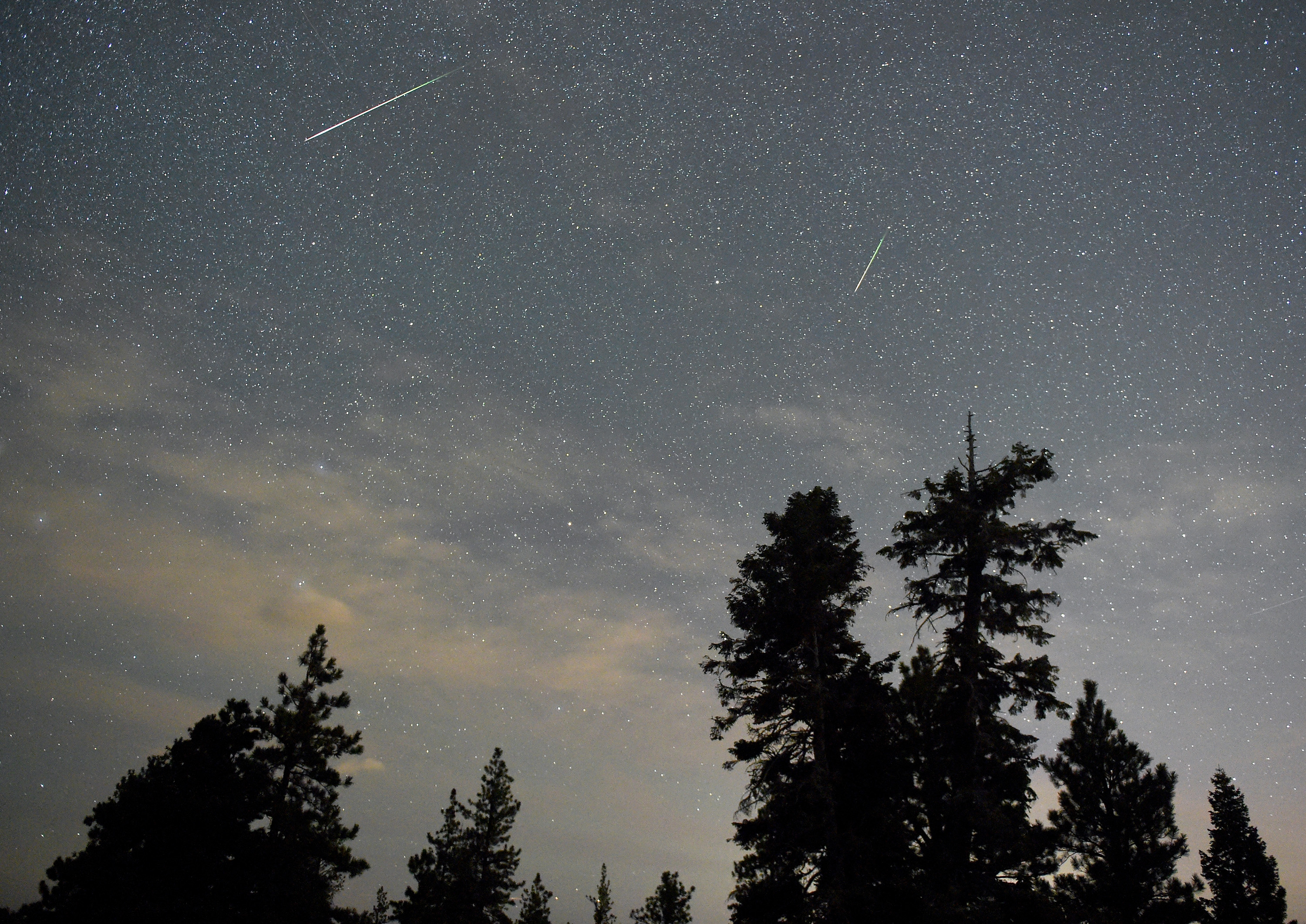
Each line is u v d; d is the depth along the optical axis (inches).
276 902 784.9
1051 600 739.4
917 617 779.4
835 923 603.8
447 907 1091.9
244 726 916.0
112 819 780.0
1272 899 968.9
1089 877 877.8
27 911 713.0
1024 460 778.2
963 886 647.8
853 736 735.1
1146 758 930.7
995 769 709.3
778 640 779.4
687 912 1227.2
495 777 1231.5
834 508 836.6
